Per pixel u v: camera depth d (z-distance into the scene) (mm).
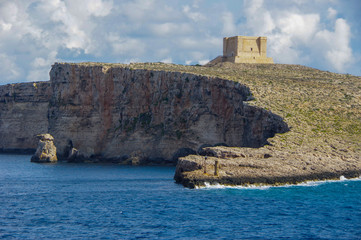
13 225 91812
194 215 98438
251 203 108312
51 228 89750
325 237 85625
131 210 103125
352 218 97375
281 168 133875
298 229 89875
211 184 124688
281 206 105938
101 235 85438
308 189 123500
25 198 118375
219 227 90375
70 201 113812
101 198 117062
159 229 89000
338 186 127938
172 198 113938
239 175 127625
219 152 138500
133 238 83812
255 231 88250
